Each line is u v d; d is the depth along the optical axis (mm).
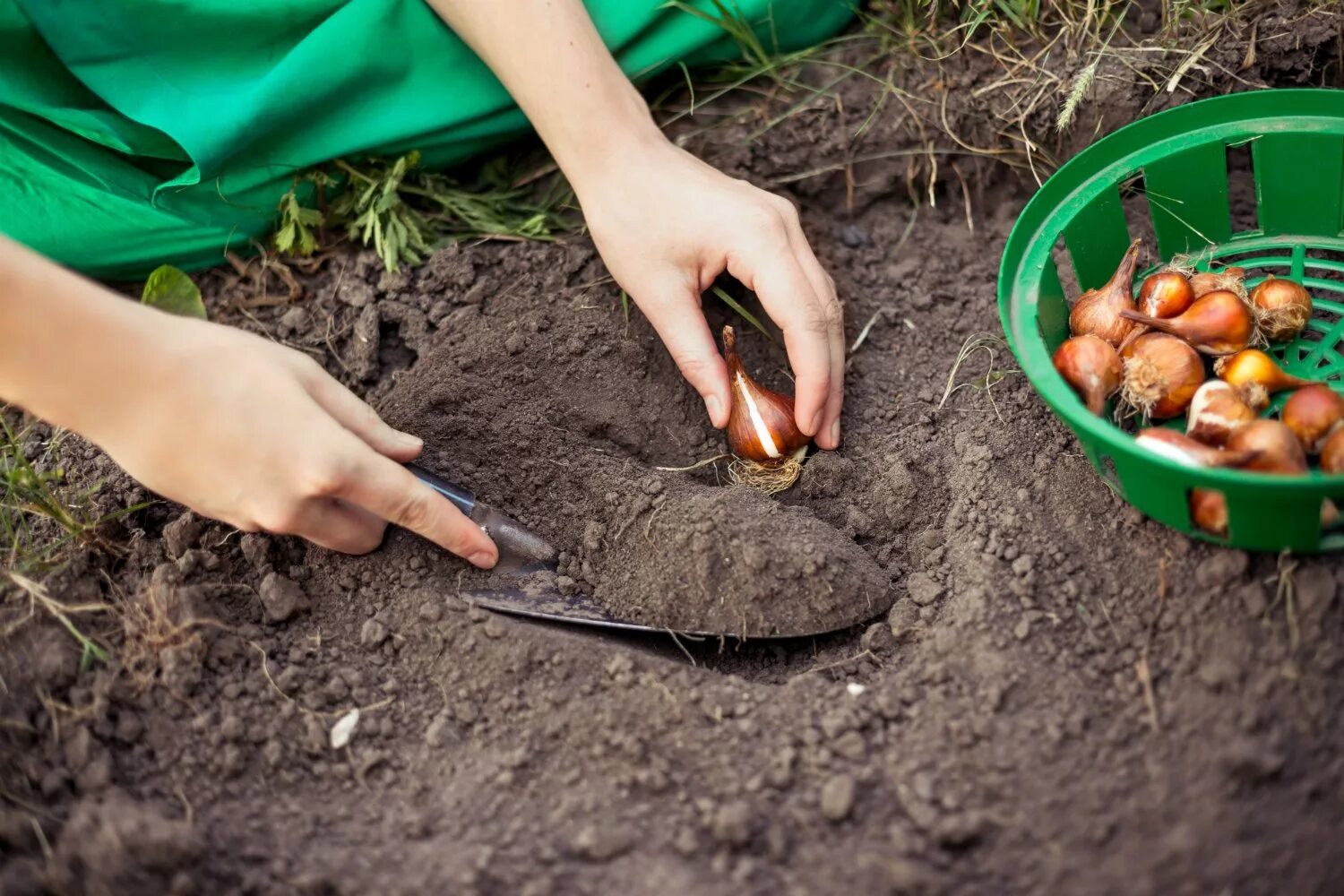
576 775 700
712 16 864
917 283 861
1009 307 724
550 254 853
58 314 666
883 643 740
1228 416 701
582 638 737
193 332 691
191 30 833
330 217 866
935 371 827
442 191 876
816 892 656
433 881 670
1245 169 862
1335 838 646
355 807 704
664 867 668
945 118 873
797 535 748
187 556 749
